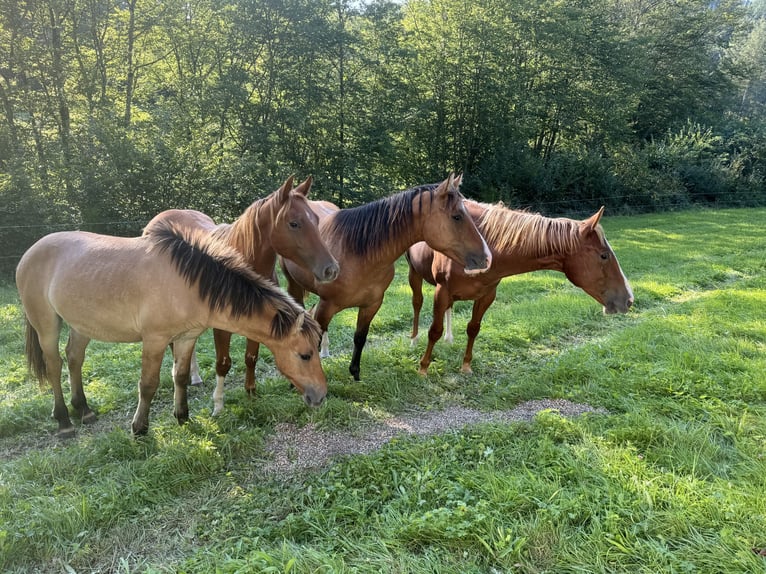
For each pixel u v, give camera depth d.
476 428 3.83
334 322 6.84
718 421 3.80
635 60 26.03
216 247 3.34
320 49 17.62
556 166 22.88
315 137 18.28
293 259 3.81
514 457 3.38
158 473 3.17
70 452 3.46
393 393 4.56
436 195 3.94
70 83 13.97
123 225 11.01
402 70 20.61
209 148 13.38
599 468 3.15
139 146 11.53
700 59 33.38
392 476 3.19
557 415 3.91
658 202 25.08
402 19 22.52
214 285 3.18
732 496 2.81
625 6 35.91
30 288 3.59
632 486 2.92
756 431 3.68
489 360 5.51
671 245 13.88
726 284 9.45
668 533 2.57
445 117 22.81
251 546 2.59
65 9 12.64
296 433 3.86
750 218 21.33
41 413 4.07
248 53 17.41
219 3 16.47
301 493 3.06
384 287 4.49
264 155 16.73
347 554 2.51
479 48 21.59
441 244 4.02
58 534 2.63
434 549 2.47
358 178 18.94
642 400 4.24
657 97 32.22
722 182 27.95
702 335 5.89
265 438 3.77
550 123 24.84
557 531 2.57
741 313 6.88
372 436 3.86
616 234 16.19
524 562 2.39
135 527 2.79
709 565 2.33
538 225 4.14
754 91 52.81
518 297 8.45
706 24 33.84
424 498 2.93
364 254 4.18
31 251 3.66
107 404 4.28
